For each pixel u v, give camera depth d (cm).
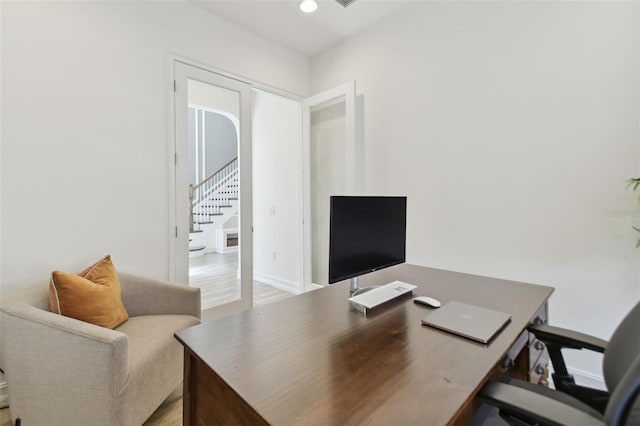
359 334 103
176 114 249
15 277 180
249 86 302
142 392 140
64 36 197
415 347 93
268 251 430
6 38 177
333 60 330
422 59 261
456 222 245
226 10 270
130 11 225
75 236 201
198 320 193
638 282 174
